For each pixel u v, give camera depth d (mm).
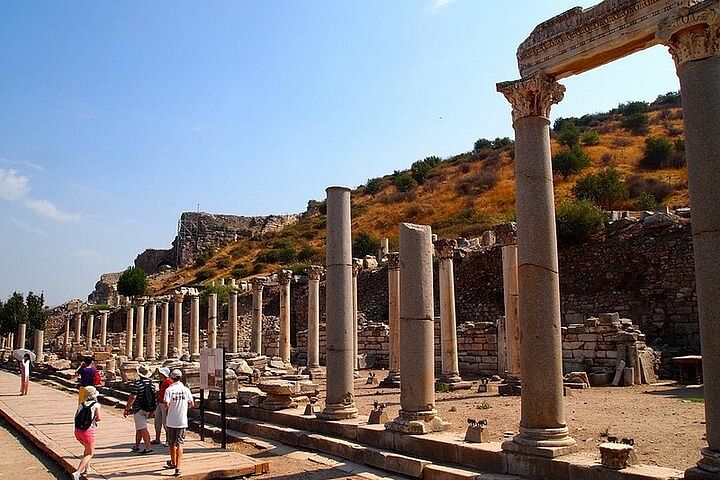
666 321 31766
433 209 77938
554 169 73938
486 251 42312
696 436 12469
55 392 30328
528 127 10969
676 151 69500
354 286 34188
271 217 121250
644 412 16031
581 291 36875
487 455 10383
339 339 14797
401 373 12664
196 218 120125
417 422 12055
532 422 10047
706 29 8695
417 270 12805
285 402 16641
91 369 17094
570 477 9102
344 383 14664
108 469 12031
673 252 32344
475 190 78688
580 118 105375
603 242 36625
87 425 11945
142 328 48500
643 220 36000
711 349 8227
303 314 53938
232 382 19625
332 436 13922
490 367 29797
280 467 12477
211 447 14500
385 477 11289
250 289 65938
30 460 14891
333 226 15273
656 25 9586
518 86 11125
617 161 73562
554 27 11094
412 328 12625
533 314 10352
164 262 125438
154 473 11594
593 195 59188
